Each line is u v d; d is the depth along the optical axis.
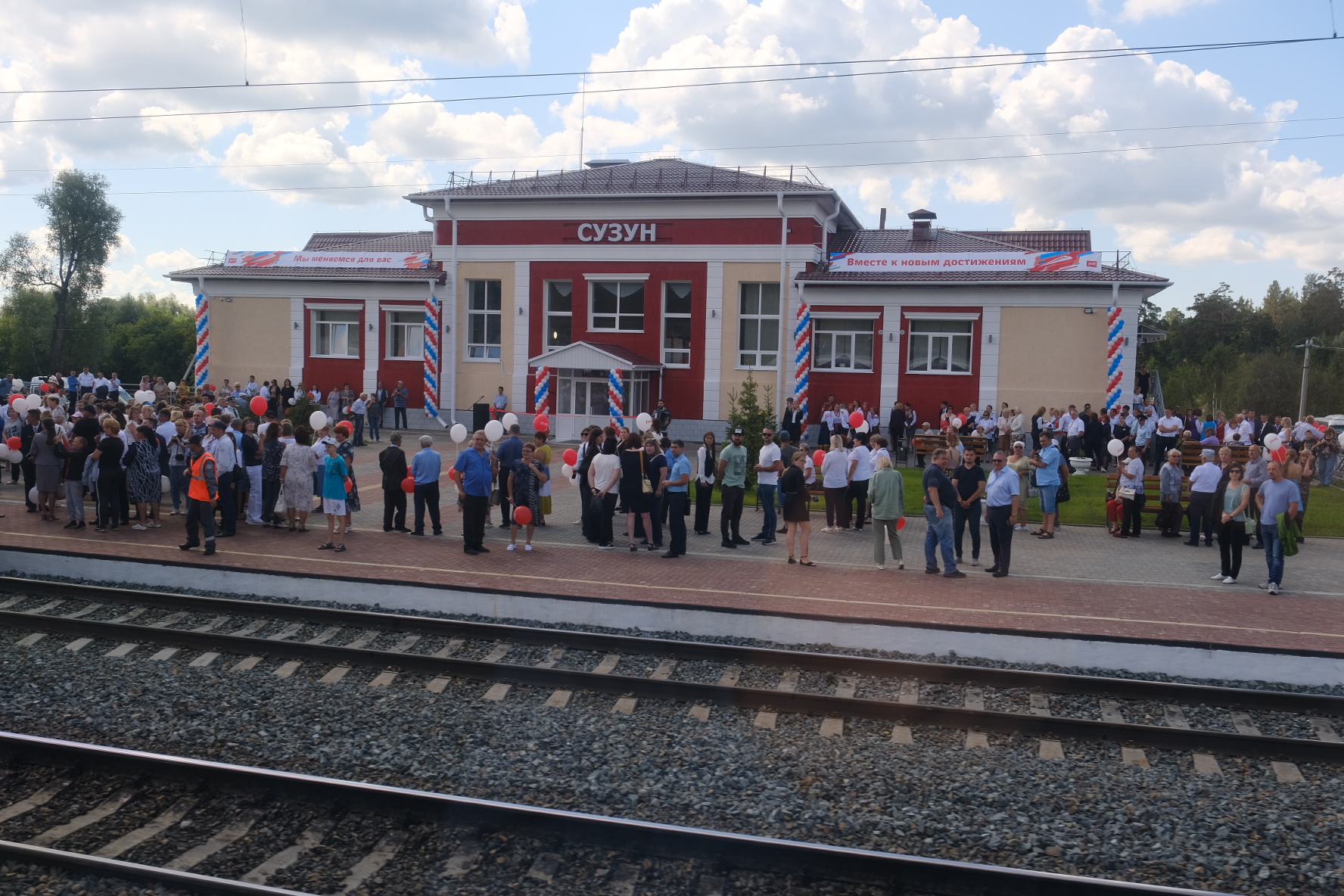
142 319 95.56
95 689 9.73
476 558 15.51
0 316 74.06
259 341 41.03
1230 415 74.19
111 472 17.16
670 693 9.74
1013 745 8.72
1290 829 7.16
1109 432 29.86
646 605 12.17
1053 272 32.72
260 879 6.22
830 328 35.34
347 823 6.88
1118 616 12.37
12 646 11.15
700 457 18.62
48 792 7.36
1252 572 15.66
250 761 8.20
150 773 7.51
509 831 6.71
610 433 17.22
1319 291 104.06
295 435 17.64
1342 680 10.34
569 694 9.80
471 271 38.78
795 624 11.74
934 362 34.38
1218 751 8.59
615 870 6.31
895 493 15.09
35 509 19.44
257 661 10.63
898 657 11.34
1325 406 73.81
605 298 37.81
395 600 13.15
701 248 36.38
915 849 6.83
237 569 13.74
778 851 6.30
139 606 12.82
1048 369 32.97
